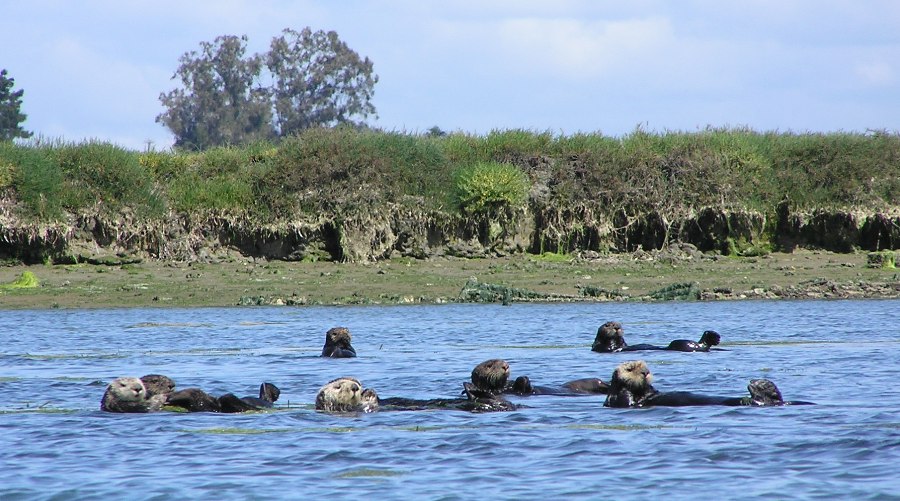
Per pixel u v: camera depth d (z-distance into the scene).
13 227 102.81
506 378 42.09
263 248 111.25
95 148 110.62
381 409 40.41
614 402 40.72
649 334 68.75
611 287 98.50
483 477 30.95
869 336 67.31
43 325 76.31
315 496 29.16
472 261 111.38
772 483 30.02
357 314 83.75
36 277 99.06
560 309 87.38
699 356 56.09
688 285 95.44
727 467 31.75
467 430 36.72
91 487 30.05
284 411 40.28
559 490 29.62
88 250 105.81
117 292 94.00
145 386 40.69
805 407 40.31
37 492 29.58
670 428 36.75
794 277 103.31
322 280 100.69
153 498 29.05
